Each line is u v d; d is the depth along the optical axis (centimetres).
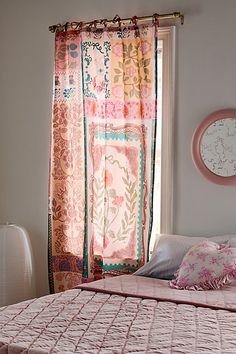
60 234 464
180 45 431
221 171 416
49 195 470
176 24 432
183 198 431
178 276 373
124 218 439
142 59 434
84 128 450
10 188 495
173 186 435
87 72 451
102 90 449
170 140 434
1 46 496
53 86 466
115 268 441
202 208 425
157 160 443
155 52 430
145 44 434
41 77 480
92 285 362
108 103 443
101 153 449
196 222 427
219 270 362
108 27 445
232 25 414
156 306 310
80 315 293
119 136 440
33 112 484
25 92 487
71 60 461
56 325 277
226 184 414
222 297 333
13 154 493
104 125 446
